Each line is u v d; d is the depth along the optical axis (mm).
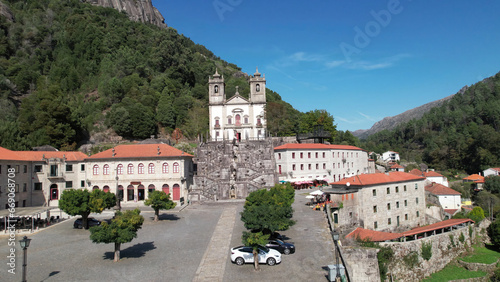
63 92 134125
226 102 100500
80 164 72875
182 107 137250
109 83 132375
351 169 106750
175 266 32969
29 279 29562
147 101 127812
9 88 125312
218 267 32656
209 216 55750
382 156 194625
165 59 161875
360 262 39656
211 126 100062
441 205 81250
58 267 32688
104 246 39906
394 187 63281
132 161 72750
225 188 73000
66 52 154000
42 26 162000
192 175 83000
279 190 50062
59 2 183750
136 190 72062
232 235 43656
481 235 64938
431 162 182875
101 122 121688
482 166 146375
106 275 30609
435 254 52250
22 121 103938
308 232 43688
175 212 59906
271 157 84812
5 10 161125
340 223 54406
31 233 46219
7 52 145625
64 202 46844
